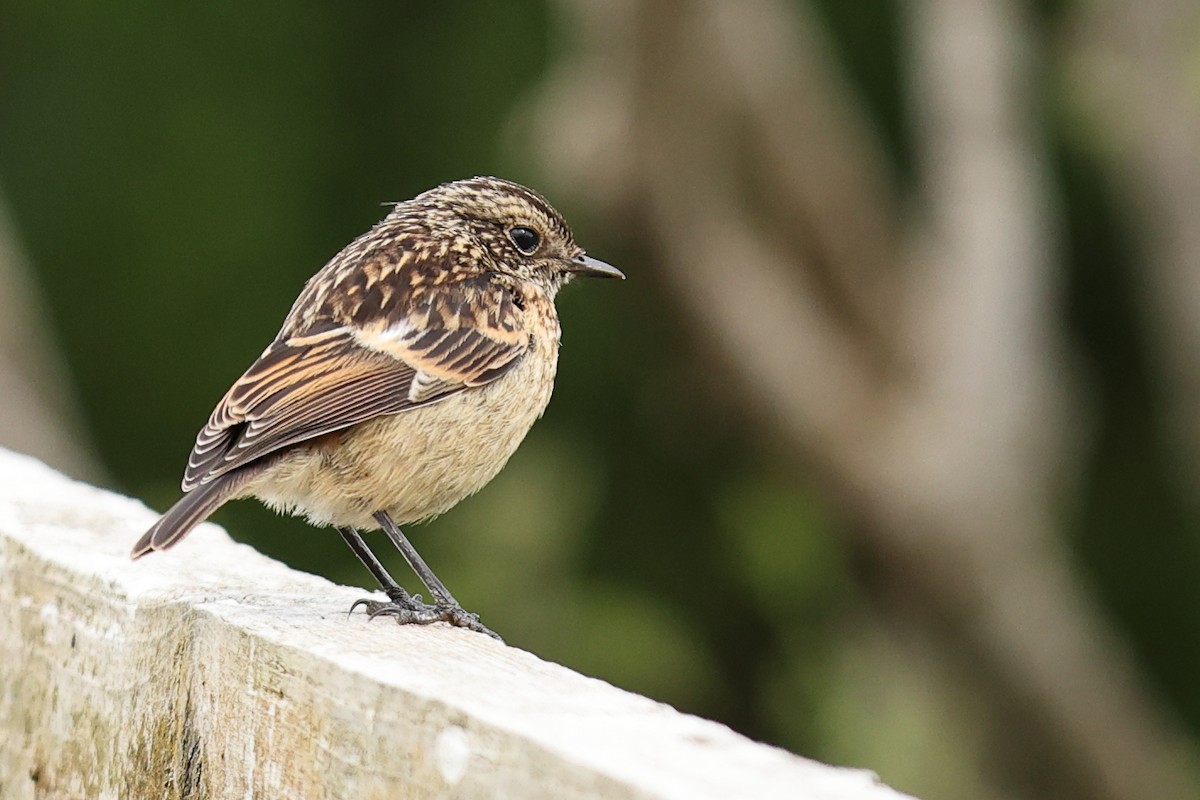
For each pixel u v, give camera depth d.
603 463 15.80
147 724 5.39
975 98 14.98
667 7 13.86
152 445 15.79
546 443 15.22
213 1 16.02
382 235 7.99
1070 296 17.11
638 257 14.96
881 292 15.66
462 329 7.46
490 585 13.08
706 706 15.49
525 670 4.78
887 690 14.84
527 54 16.16
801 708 14.62
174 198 15.88
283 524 14.60
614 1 13.90
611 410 16.11
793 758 3.96
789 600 15.16
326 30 16.12
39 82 15.94
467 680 4.57
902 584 15.56
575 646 13.38
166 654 5.38
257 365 7.12
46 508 6.69
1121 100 14.38
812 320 15.34
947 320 15.13
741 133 14.90
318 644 4.92
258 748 5.01
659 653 13.75
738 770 3.84
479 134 16.06
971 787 15.65
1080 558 17.16
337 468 7.07
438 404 7.26
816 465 15.40
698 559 16.17
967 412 15.04
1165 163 14.34
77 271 15.84
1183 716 16.91
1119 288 17.00
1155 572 17.06
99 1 15.94
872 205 15.69
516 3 16.19
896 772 14.30
